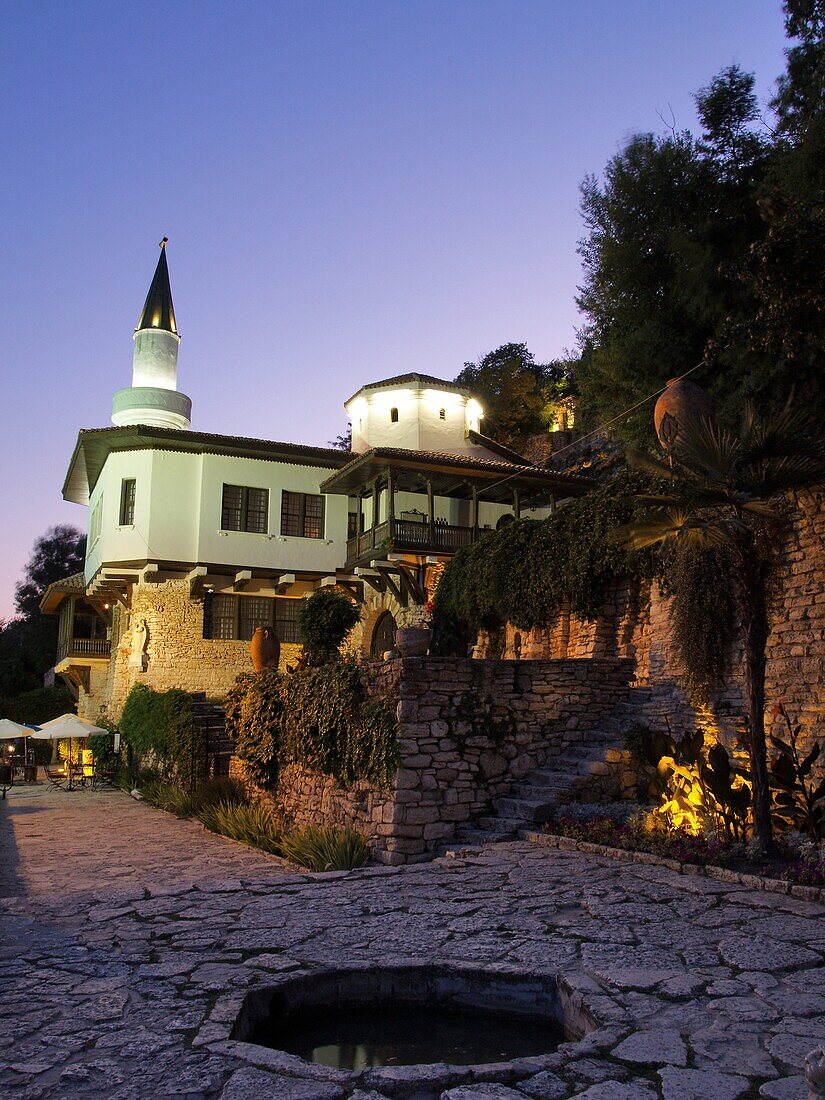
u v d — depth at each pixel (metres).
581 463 35.06
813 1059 3.24
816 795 9.45
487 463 26.28
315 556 29.81
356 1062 5.05
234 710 17.94
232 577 29.89
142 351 36.12
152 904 8.32
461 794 12.10
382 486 26.67
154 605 28.98
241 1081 4.23
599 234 17.72
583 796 12.03
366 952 6.34
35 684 49.56
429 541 25.62
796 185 13.09
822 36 13.77
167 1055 4.54
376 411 33.81
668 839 9.73
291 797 15.30
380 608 28.73
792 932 6.75
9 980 5.86
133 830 15.79
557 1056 4.48
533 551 17.84
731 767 9.96
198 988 5.61
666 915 7.33
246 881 9.33
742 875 8.48
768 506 11.16
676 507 9.86
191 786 20.72
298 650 31.00
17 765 34.66
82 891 9.31
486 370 50.66
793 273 10.08
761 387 13.40
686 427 9.96
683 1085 4.08
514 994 5.75
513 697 12.81
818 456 9.32
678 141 16.45
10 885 9.95
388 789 11.81
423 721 12.05
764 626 9.80
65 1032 4.87
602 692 13.68
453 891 8.42
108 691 34.25
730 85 16.06
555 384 49.03
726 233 15.68
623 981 5.56
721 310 15.32
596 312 19.16
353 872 9.55
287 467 30.05
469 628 21.03
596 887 8.41
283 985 5.67
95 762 29.02
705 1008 5.09
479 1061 5.03
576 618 16.50
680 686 12.89
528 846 10.70
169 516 28.44
